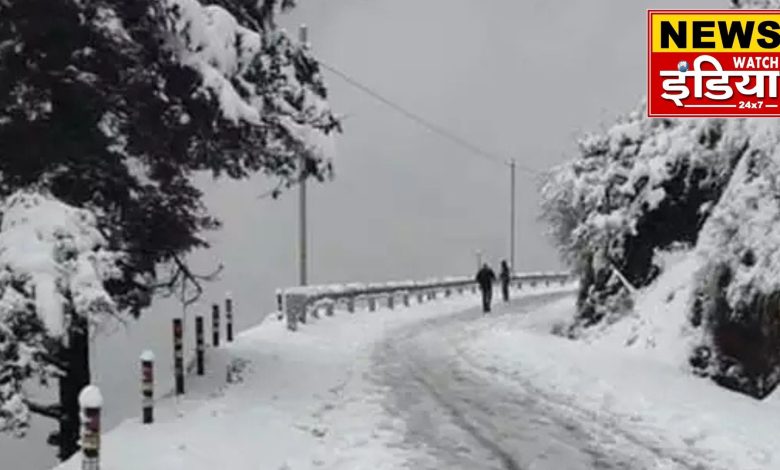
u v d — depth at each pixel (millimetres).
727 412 13164
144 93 14344
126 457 9945
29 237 12141
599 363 18125
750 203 16734
